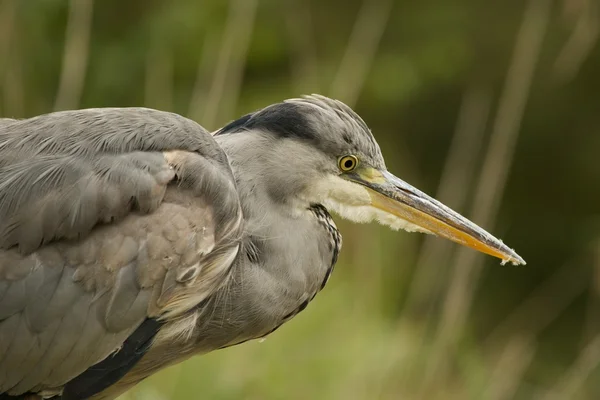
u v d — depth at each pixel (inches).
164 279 242.1
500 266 597.6
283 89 521.3
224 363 373.1
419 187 576.4
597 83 614.5
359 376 399.9
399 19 588.4
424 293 444.5
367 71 544.7
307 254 280.1
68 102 414.6
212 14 517.0
